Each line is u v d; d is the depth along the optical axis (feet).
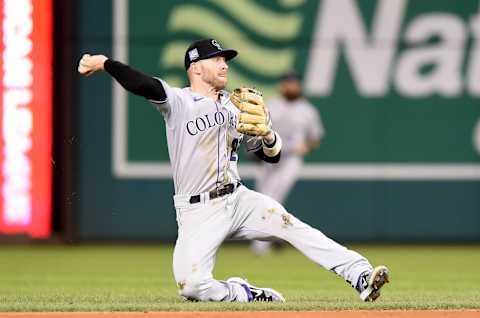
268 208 89.30
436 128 183.21
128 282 126.00
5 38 173.78
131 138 182.80
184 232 88.48
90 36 180.04
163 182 183.42
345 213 184.03
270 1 181.47
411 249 188.44
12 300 97.86
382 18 182.09
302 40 182.19
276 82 181.27
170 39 180.75
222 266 154.92
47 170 176.35
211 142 88.12
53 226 180.34
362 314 80.74
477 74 182.50
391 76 182.60
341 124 183.11
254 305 85.76
